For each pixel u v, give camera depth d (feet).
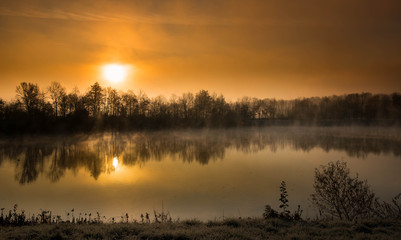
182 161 130.52
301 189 73.67
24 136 210.59
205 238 26.94
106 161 132.46
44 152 160.35
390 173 90.79
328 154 145.48
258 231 29.35
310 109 444.14
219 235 27.76
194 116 336.49
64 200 68.59
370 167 103.19
